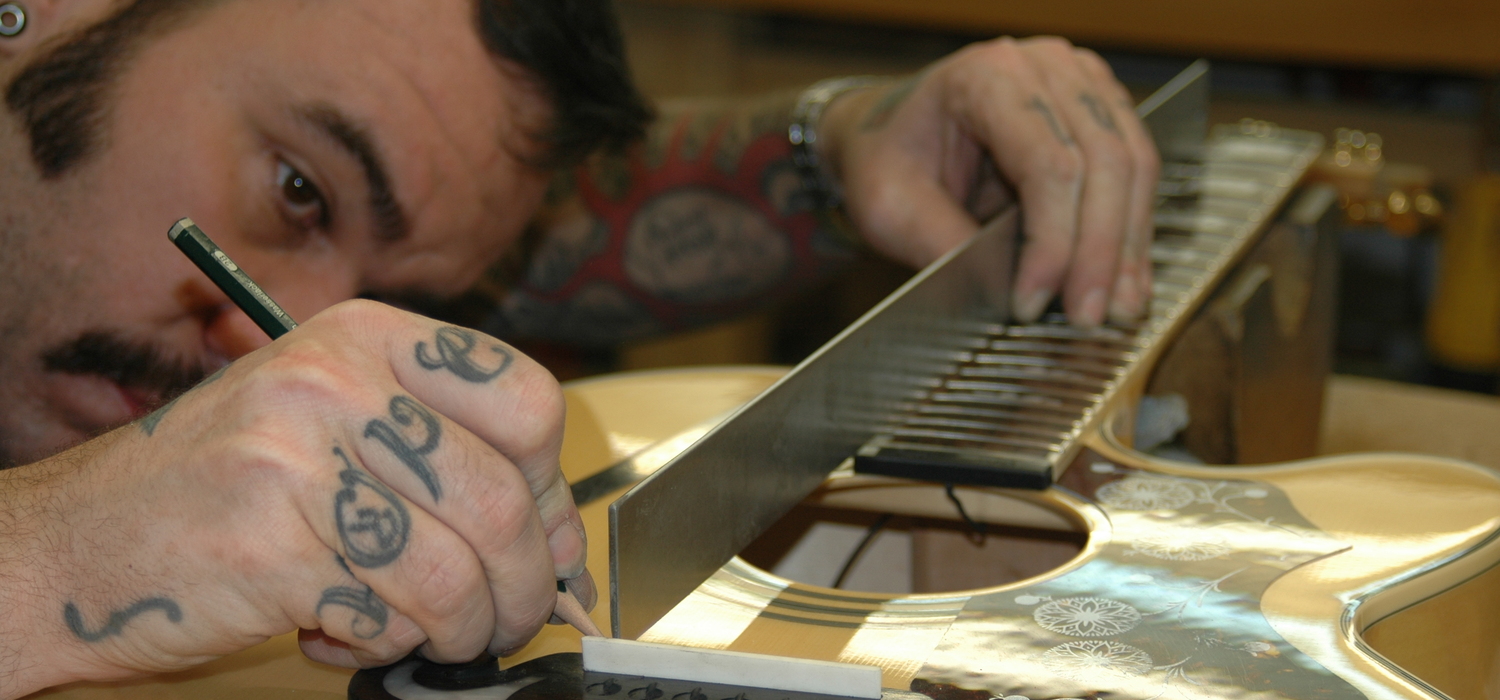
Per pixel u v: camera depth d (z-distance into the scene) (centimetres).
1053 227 103
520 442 47
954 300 95
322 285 104
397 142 98
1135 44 239
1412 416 156
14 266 97
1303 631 56
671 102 172
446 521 46
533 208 118
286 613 47
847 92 150
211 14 95
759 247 162
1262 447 128
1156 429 107
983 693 52
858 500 85
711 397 105
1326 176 161
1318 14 214
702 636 61
